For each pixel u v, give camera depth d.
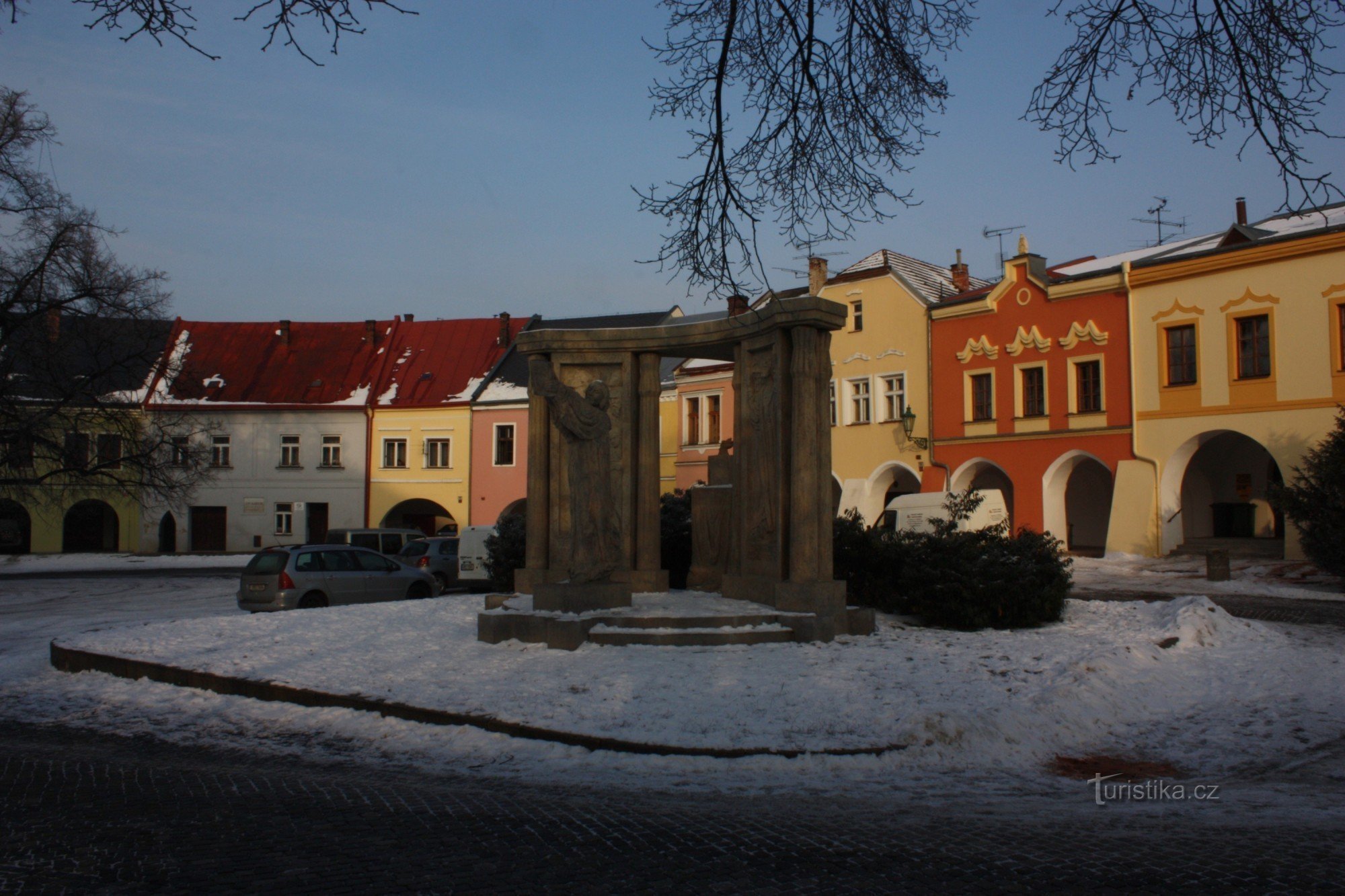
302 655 12.80
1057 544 15.02
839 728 8.75
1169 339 31.50
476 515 49.72
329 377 52.72
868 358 40.91
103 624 20.11
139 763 8.50
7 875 5.19
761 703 9.48
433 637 13.83
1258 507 33.56
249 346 54.22
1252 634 13.67
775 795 7.19
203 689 11.70
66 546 50.91
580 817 6.38
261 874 5.21
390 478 50.69
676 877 5.15
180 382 35.41
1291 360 28.48
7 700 11.80
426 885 5.04
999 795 7.31
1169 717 10.07
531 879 5.15
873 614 13.34
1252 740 9.19
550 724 9.03
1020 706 9.41
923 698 9.67
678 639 12.11
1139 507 31.75
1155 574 27.31
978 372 36.94
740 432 14.36
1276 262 28.88
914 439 39.00
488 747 8.80
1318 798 7.24
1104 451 33.06
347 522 50.44
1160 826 6.17
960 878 5.08
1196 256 30.58
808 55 8.19
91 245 31.30
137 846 5.74
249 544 50.34
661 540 17.58
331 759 8.78
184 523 49.72
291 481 50.53
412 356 53.75
